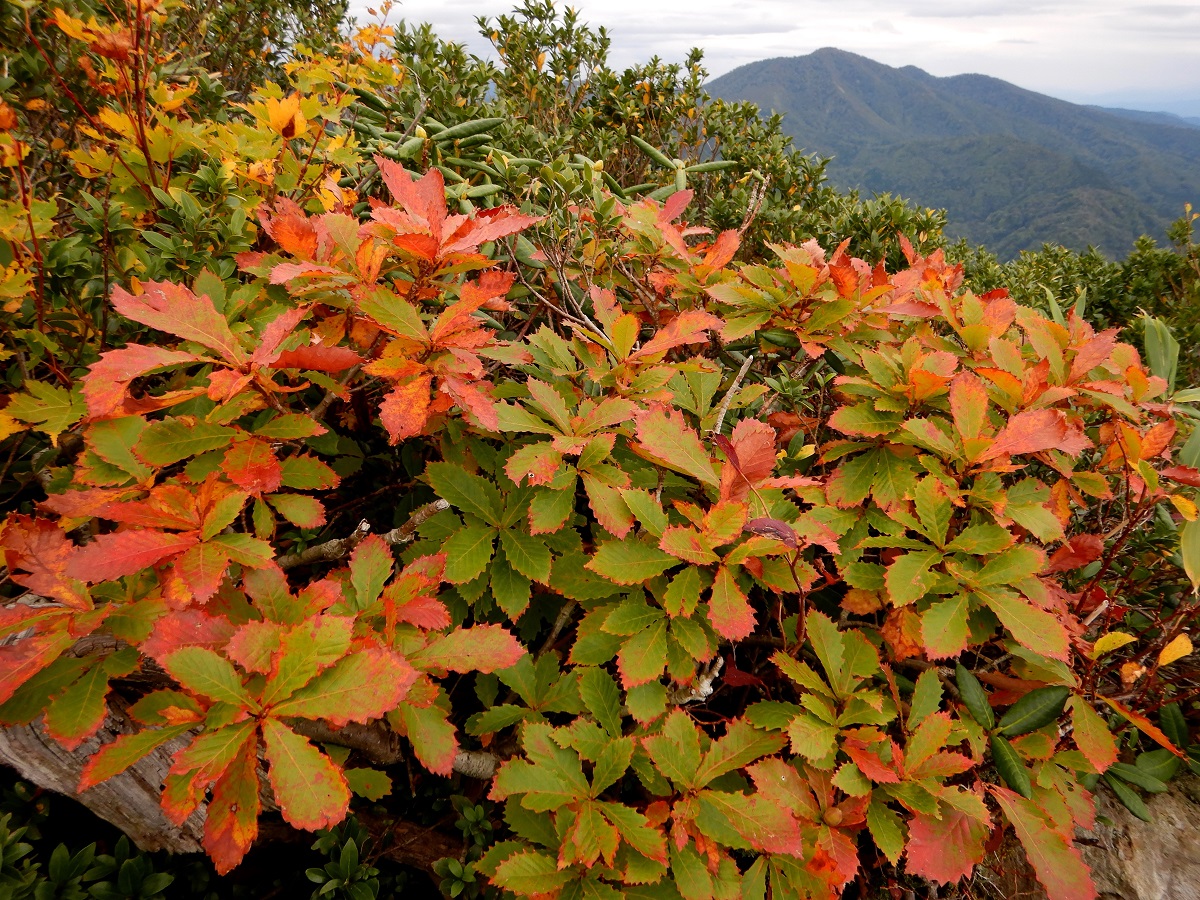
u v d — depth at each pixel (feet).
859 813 4.95
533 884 4.28
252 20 14.42
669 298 8.43
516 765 4.61
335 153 7.68
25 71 6.84
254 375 4.25
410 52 11.56
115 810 5.21
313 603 4.04
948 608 5.19
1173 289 20.39
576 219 7.75
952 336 8.71
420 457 6.75
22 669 3.53
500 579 5.36
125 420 4.41
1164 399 7.49
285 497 4.60
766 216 12.14
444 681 6.62
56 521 4.70
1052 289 20.99
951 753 4.93
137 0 5.82
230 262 6.10
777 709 5.18
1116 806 7.16
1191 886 6.57
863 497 6.06
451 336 4.74
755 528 4.89
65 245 5.53
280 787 3.24
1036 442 5.53
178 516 4.09
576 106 16.11
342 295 5.29
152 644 3.59
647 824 4.47
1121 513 7.81
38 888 4.67
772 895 4.68
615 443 6.28
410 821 6.34
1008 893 6.49
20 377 5.57
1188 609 6.53
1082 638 6.61
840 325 7.02
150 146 6.37
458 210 7.37
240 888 5.90
